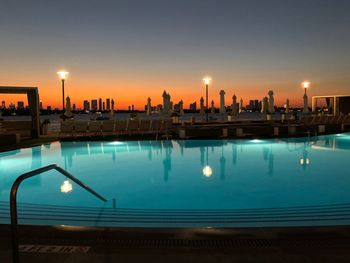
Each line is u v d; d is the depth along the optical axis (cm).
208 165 888
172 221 438
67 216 461
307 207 509
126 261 258
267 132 1571
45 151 1162
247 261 255
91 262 258
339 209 494
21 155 1080
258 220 437
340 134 1656
